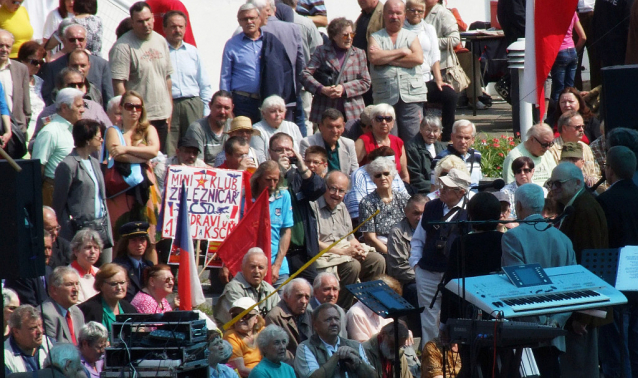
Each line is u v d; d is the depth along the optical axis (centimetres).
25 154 3969
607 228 2734
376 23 4856
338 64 4600
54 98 3972
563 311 2227
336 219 3775
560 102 4709
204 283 3875
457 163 3766
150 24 4331
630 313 2842
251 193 3619
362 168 4053
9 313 2827
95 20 4500
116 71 4309
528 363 2439
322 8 5559
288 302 3142
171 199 3544
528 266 2361
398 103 4688
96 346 2719
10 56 4566
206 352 2250
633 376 2842
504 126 5547
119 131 3588
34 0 5312
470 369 2350
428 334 3406
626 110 3067
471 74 5919
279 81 4519
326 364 2809
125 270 3061
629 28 4662
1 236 2023
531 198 2597
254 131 4109
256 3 4591
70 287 2920
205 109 4584
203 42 5859
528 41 4434
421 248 3484
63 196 3422
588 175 4116
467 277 2381
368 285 2416
